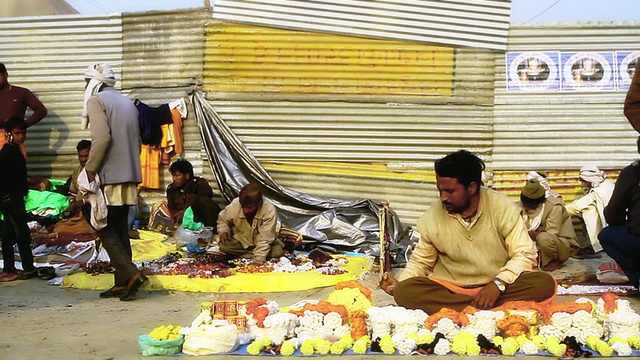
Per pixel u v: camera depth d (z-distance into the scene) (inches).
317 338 173.5
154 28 404.5
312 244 361.7
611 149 395.5
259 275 282.0
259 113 399.5
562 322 172.2
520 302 178.1
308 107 398.3
